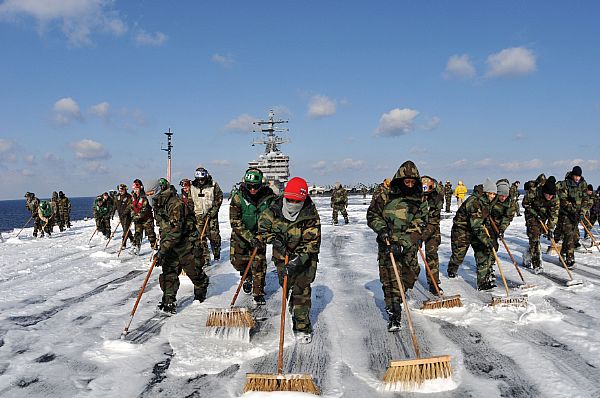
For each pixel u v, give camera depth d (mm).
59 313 5809
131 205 11031
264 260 6141
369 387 3600
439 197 6508
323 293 6730
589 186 12625
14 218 84062
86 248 12914
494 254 6293
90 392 3537
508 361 4020
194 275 5867
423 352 4277
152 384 3691
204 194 8852
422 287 6918
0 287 7543
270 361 4148
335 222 19203
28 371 3928
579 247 10523
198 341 4582
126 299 6551
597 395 3340
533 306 5262
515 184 20438
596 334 4609
